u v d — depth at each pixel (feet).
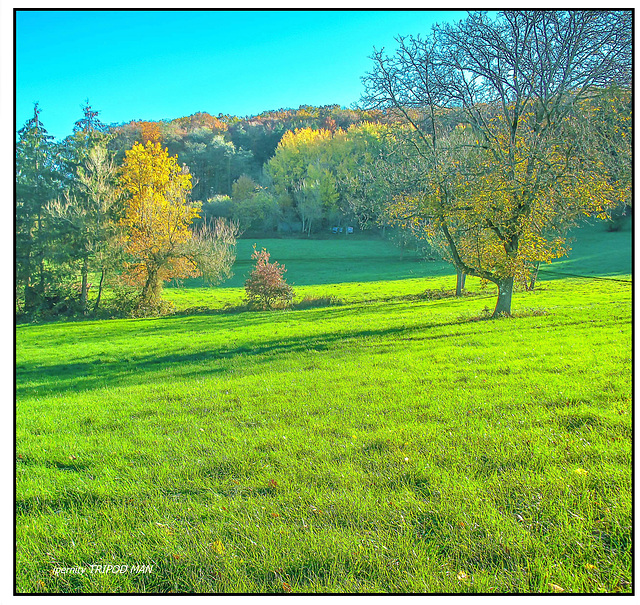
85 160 135.23
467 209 64.59
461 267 72.28
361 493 16.88
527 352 41.45
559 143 58.80
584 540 13.41
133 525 15.96
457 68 64.44
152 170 138.21
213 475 19.49
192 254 127.54
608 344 42.04
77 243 127.44
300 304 124.47
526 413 24.40
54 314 126.41
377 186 70.23
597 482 16.31
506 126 67.41
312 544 14.03
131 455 22.61
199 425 26.99
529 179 59.52
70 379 49.60
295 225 319.06
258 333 76.95
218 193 337.93
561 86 59.72
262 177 339.98
